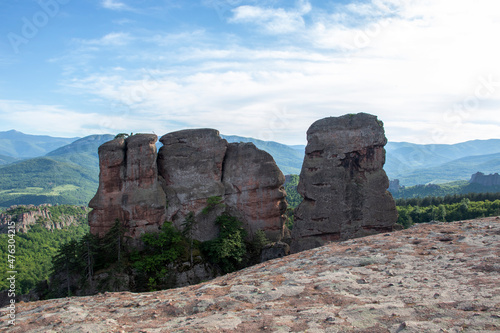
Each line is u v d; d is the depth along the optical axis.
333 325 10.87
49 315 14.61
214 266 55.94
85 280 48.00
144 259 51.66
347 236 50.78
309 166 53.16
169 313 14.11
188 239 56.72
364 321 10.95
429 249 18.11
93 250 49.94
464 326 9.70
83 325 12.90
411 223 97.88
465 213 104.75
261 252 56.72
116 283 47.84
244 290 15.70
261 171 61.00
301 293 14.45
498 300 11.04
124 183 55.88
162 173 60.34
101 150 55.19
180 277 51.94
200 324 12.02
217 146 61.53
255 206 61.22
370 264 17.16
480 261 15.06
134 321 13.52
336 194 51.50
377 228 50.66
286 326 11.19
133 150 56.12
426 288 13.20
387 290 13.64
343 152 51.88
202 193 59.62
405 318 10.77
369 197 50.91
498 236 18.39
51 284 49.69
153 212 55.34
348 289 14.29
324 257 19.59
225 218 58.53
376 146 51.50
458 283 13.20
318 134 53.09
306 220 52.19
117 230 51.38
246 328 11.38
